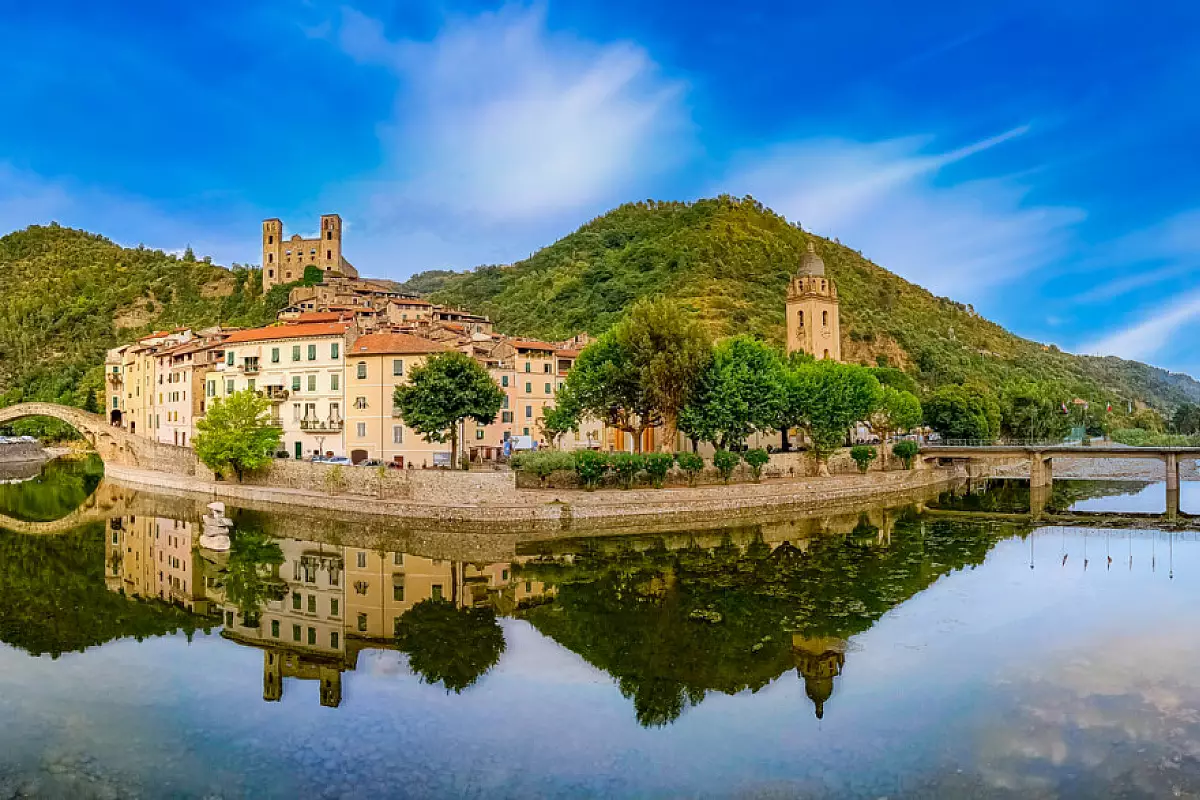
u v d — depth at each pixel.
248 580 50.66
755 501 80.75
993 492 104.31
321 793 22.16
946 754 24.61
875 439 132.62
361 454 92.88
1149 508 86.75
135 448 113.75
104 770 23.38
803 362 117.25
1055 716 27.25
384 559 56.59
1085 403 170.62
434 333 108.19
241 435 85.06
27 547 62.00
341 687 30.78
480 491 68.94
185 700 29.17
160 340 131.00
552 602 44.88
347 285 170.62
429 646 36.75
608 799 21.94
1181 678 30.83
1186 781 22.70
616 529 68.56
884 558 56.41
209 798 21.84
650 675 32.19
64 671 32.47
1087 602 43.00
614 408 87.06
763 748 25.12
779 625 39.12
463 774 23.39
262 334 100.94
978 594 45.00
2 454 145.62
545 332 190.25
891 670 32.22
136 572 53.06
